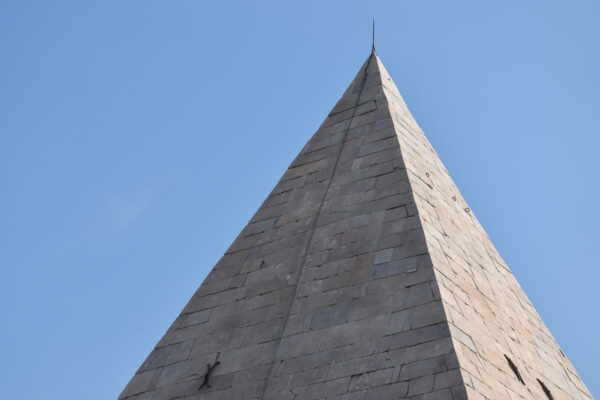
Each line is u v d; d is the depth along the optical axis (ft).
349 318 90.84
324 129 122.52
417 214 100.53
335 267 98.37
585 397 107.76
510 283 115.75
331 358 87.61
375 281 93.50
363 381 83.51
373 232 100.42
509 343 97.50
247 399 88.89
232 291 103.65
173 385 95.61
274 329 95.04
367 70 130.62
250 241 109.70
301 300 96.58
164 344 101.40
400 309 88.94
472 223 118.01
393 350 84.89
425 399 79.10
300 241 105.19
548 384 99.60
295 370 88.58
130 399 96.48
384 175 108.88
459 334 85.76
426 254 94.38
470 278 100.83
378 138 115.75
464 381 79.56
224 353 95.86
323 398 84.02
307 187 113.60
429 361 82.33
